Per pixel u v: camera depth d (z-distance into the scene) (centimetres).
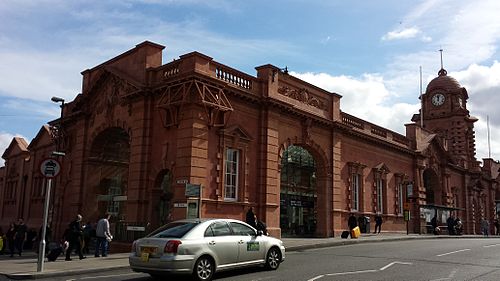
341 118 3219
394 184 3831
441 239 3134
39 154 3828
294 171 3041
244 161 2405
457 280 1188
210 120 2230
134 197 2323
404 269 1392
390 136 3859
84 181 2811
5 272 1420
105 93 2756
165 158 2259
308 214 3106
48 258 1748
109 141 2872
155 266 1151
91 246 2516
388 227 3641
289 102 2733
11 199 4191
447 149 4991
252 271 1356
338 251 1998
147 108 2389
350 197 3209
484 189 5975
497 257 1753
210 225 1259
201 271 1178
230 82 2388
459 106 5425
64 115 3142
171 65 2311
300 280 1187
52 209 2805
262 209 2458
